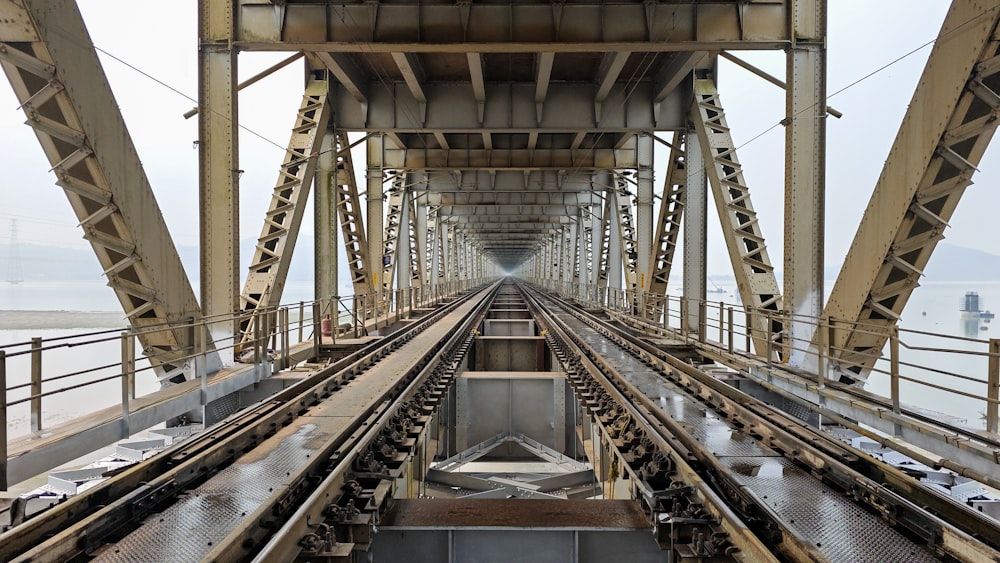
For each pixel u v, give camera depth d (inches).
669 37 441.7
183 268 360.5
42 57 253.0
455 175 1177.4
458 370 601.6
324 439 235.0
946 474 244.1
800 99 430.9
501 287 2984.7
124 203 300.8
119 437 260.4
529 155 959.6
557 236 2172.7
